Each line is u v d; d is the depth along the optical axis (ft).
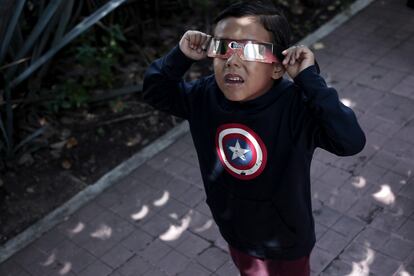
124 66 15.31
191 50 6.10
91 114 13.89
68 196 11.91
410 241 9.95
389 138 12.23
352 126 5.44
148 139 13.20
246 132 5.78
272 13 5.50
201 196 11.50
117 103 14.06
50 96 13.74
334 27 16.22
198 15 17.04
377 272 9.47
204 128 6.17
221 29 5.49
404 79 13.96
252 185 6.06
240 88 5.47
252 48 5.34
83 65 14.56
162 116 13.75
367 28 16.02
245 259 7.01
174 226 10.89
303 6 17.12
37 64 12.47
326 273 9.55
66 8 12.71
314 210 10.77
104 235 10.91
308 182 6.22
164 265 10.14
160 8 16.92
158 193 11.71
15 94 13.69
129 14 16.15
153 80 6.28
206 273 9.87
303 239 6.57
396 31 15.76
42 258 10.62
